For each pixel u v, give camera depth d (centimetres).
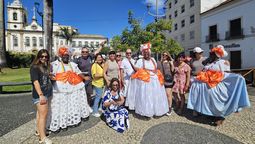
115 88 490
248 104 474
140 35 2181
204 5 3027
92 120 544
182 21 3562
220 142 412
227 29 2520
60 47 490
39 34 8206
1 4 1978
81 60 631
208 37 2853
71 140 425
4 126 515
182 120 544
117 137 439
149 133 458
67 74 479
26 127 498
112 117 483
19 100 822
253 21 2178
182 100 602
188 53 3394
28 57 3122
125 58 636
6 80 1353
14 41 8000
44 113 401
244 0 2261
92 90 643
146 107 538
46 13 1328
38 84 385
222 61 507
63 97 470
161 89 562
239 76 475
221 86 490
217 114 491
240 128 485
